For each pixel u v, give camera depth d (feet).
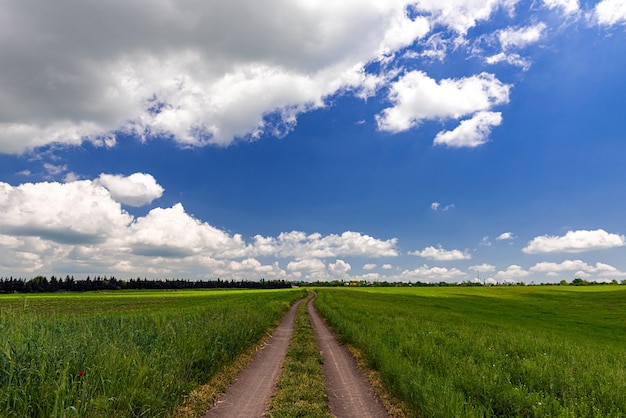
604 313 159.84
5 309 34.47
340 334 61.98
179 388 25.88
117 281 555.28
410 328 61.67
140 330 36.83
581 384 26.63
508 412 22.77
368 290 408.26
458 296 279.28
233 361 39.17
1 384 19.47
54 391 18.39
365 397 28.48
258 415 23.84
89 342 26.96
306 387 28.91
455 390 25.88
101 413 19.45
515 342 48.32
